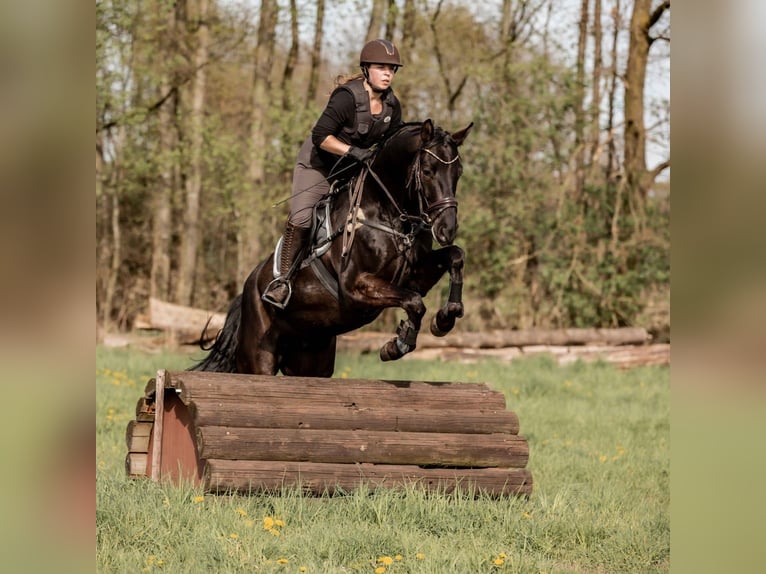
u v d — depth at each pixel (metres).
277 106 28.94
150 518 6.32
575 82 28.44
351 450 7.37
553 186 28.72
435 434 7.74
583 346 24.42
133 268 35.22
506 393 17.67
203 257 35.44
